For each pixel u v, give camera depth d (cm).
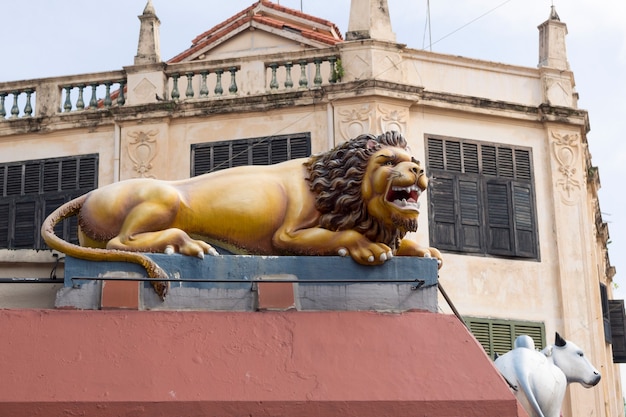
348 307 827
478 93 2156
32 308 869
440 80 2138
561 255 2102
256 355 778
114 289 813
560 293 2080
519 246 2088
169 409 743
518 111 2156
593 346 2069
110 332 783
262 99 2092
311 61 2117
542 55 2262
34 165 2161
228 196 862
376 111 2042
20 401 738
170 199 850
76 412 738
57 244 828
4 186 2162
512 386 934
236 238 860
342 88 2056
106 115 2134
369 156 859
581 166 2175
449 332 809
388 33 2127
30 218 2134
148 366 764
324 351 785
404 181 838
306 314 806
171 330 788
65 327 784
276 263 836
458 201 2072
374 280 837
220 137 2097
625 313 2453
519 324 2038
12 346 771
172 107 2111
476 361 792
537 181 2142
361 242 847
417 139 2080
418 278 847
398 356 789
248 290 825
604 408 2044
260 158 2070
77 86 2192
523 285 2067
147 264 819
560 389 956
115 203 853
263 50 2447
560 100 2194
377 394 762
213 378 761
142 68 2153
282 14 2544
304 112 2077
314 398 755
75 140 2150
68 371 758
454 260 2033
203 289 822
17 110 2189
